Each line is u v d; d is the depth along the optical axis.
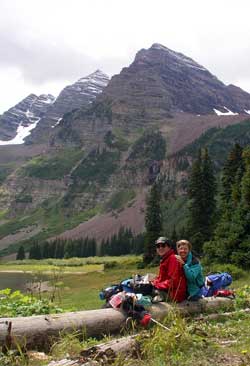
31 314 10.93
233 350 7.17
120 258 171.00
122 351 6.78
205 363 6.48
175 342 7.14
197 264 9.76
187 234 68.00
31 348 7.24
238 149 62.84
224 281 11.68
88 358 6.40
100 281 58.31
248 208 41.44
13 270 145.12
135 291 9.27
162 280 9.53
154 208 79.25
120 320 8.41
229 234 41.78
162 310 8.91
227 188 62.56
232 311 10.55
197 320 9.30
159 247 9.59
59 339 7.38
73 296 35.06
